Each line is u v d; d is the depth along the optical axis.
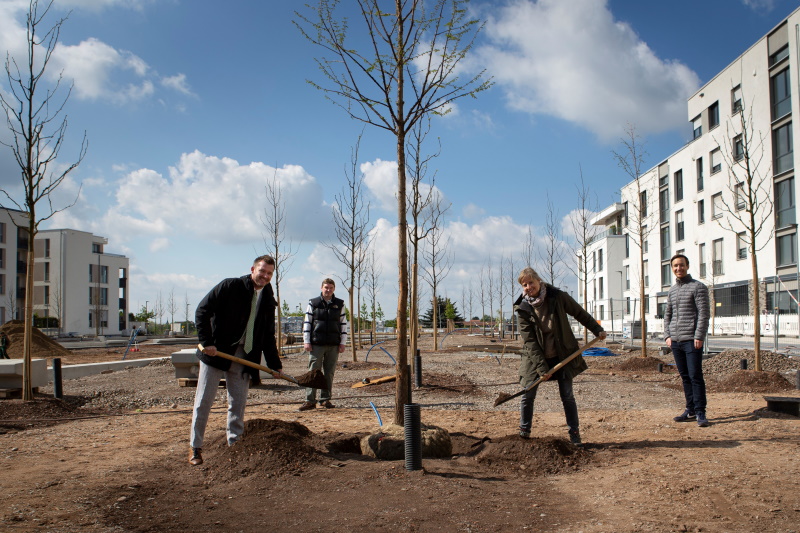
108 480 4.30
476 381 11.26
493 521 3.37
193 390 10.37
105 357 24.14
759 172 26.41
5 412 7.54
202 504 3.74
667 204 36.66
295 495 3.89
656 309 37.41
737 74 28.17
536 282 5.42
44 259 55.81
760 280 26.41
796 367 11.83
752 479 4.14
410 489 3.96
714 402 7.71
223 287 4.92
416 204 13.52
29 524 3.28
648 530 3.22
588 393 9.43
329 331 8.12
